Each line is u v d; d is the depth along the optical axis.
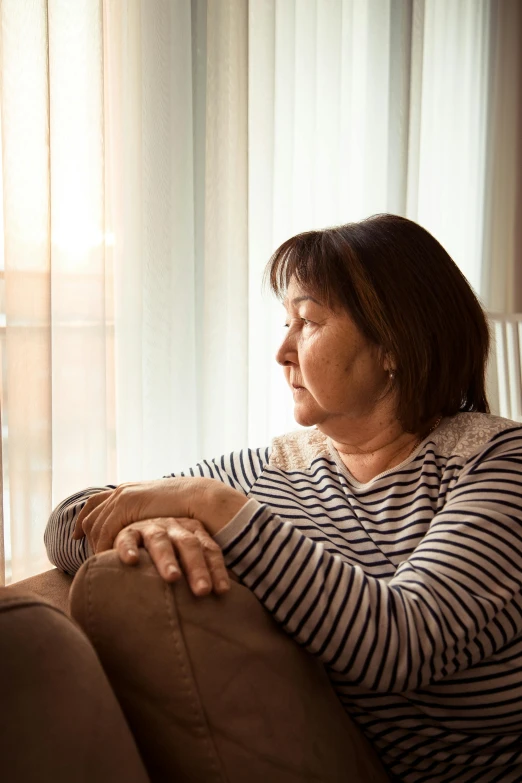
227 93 2.12
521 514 0.81
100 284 1.79
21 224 1.63
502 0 3.62
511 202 3.74
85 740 0.51
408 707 0.81
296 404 0.99
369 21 2.79
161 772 0.64
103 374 1.81
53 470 1.78
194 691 0.62
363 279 0.92
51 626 0.53
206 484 0.77
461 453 0.91
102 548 0.79
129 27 1.91
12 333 1.64
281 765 0.65
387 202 2.86
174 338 2.08
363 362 0.94
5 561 1.69
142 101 1.93
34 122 1.62
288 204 2.41
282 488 0.99
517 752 0.82
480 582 0.76
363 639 0.71
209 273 2.13
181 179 2.05
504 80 3.66
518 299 3.78
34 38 1.60
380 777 0.80
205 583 0.65
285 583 0.71
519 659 0.81
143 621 0.63
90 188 1.76
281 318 2.45
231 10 2.11
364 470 0.99
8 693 0.48
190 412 2.12
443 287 0.95
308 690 0.72
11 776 0.47
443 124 3.28
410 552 0.87
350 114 2.70
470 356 0.98
